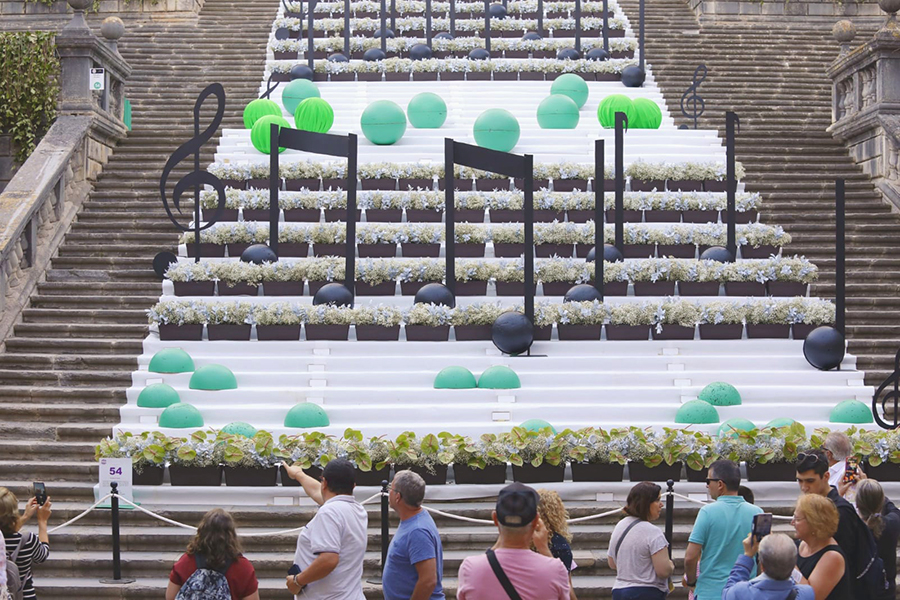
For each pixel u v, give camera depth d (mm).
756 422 12141
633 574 7156
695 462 10727
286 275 14250
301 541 6977
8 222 14383
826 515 6469
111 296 14547
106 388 12695
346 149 13977
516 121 17766
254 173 16797
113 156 17969
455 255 15172
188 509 10539
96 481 11312
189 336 13453
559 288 14469
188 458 10562
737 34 24766
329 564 6773
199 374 12461
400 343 13289
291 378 12727
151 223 16109
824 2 26562
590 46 23312
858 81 18719
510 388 12461
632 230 15438
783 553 5852
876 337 14070
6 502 7578
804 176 18000
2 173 18594
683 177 17141
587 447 10750
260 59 22891
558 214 16172
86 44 17234
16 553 7613
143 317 14148
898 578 9711
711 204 16266
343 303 13711
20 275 14641
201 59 22750
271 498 10688
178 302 13430
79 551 10141
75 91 17359
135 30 24578
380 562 9617
